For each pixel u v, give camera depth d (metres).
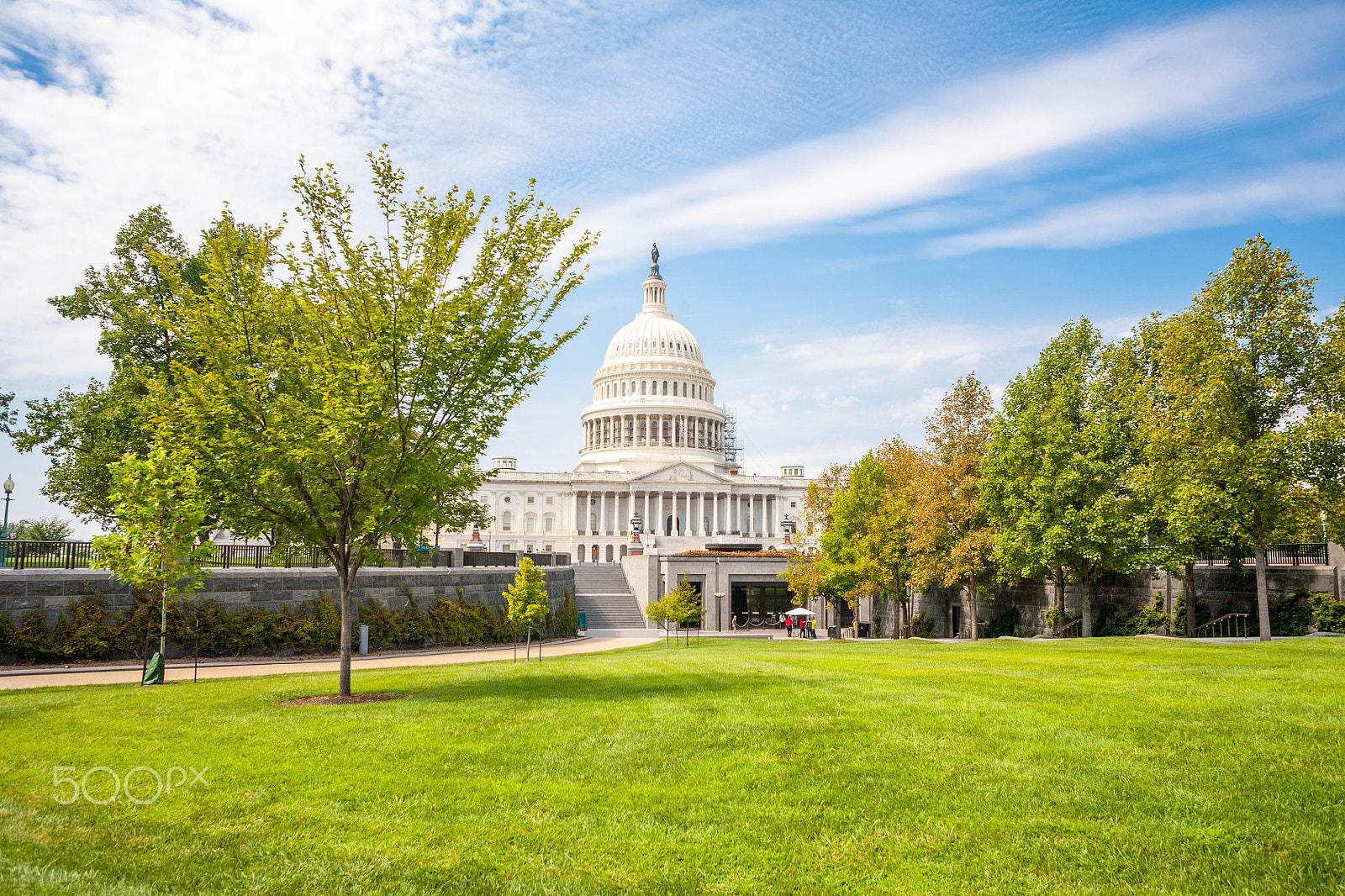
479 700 18.06
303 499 20.50
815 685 19.16
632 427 161.25
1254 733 12.62
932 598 61.50
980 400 50.22
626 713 16.00
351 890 8.35
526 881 8.55
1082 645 33.28
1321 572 38.44
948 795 10.64
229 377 19.36
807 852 9.17
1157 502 37.28
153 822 10.12
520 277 20.91
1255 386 31.75
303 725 15.34
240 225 43.38
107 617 30.38
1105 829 9.41
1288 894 7.80
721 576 74.00
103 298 47.12
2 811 10.46
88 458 44.47
